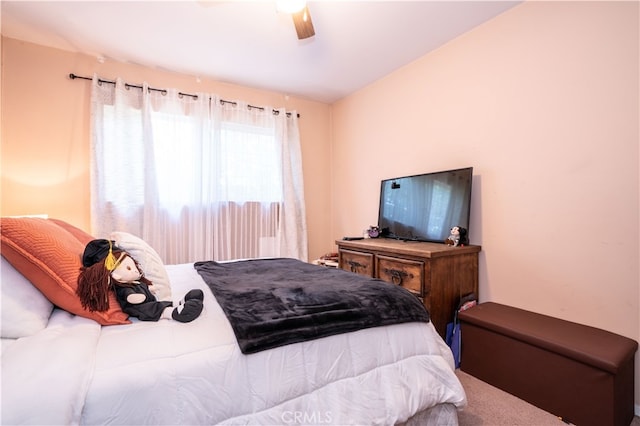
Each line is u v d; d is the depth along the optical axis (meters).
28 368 0.69
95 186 2.54
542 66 1.91
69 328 0.90
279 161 3.40
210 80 3.15
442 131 2.53
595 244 1.70
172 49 2.55
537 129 1.94
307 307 1.12
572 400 1.44
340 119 3.77
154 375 0.79
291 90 3.46
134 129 2.75
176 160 2.90
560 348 1.48
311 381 0.97
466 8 2.05
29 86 2.43
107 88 2.66
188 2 1.98
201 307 1.09
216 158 3.04
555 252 1.86
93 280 0.98
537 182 1.94
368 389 1.06
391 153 3.04
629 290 1.58
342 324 1.08
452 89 2.45
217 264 2.04
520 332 1.64
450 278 2.06
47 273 0.94
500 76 2.12
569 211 1.80
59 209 2.51
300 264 2.04
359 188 3.47
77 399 0.68
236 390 0.86
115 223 2.63
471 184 2.21
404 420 1.09
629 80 1.58
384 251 2.29
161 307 1.05
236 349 0.91
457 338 1.99
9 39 2.37
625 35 1.59
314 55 2.66
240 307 1.11
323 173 3.88
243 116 3.24
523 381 1.63
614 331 1.62
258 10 2.06
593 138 1.70
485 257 2.22
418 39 2.42
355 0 1.95
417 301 1.34
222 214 3.12
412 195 2.66
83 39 2.40
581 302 1.75
